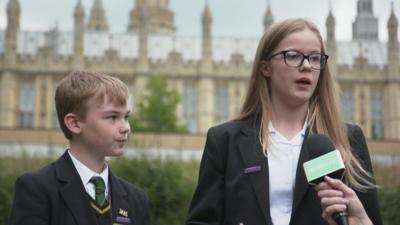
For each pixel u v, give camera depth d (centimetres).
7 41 7469
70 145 528
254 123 518
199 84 7700
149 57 7875
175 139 5466
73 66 7538
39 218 487
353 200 423
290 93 500
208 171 512
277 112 522
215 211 500
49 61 7556
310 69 495
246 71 7744
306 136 500
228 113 7731
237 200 485
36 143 5197
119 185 531
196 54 8256
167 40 8419
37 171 514
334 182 416
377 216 482
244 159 496
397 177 2239
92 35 8319
